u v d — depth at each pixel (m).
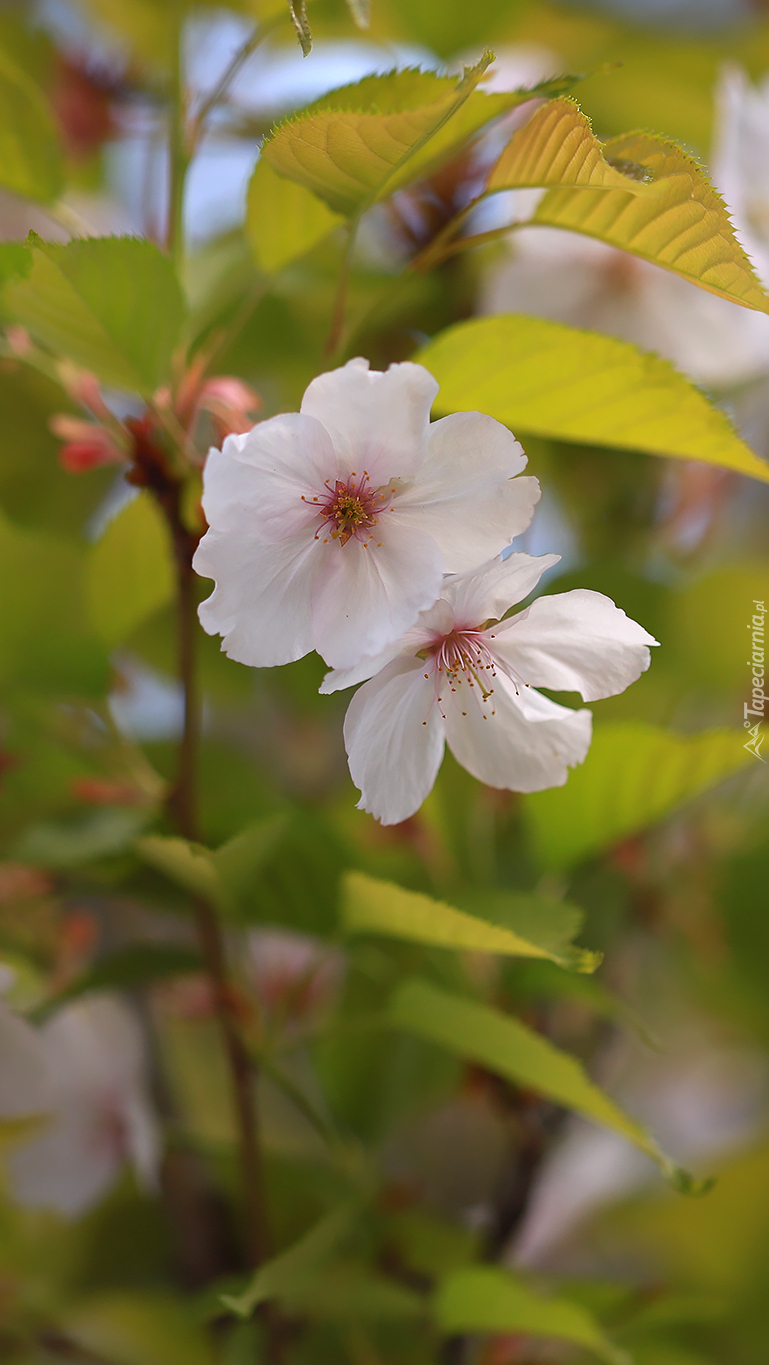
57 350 0.48
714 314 0.58
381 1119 0.57
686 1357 0.56
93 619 0.53
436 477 0.46
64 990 0.52
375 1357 0.56
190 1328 0.56
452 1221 0.59
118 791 0.53
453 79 0.46
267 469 0.46
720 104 0.59
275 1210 0.57
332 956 0.57
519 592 0.46
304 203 0.49
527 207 0.56
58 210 0.52
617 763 0.53
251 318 0.57
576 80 0.46
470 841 0.56
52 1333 0.57
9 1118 0.58
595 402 0.49
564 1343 0.56
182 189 0.50
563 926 0.48
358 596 0.46
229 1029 0.52
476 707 0.47
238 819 0.52
